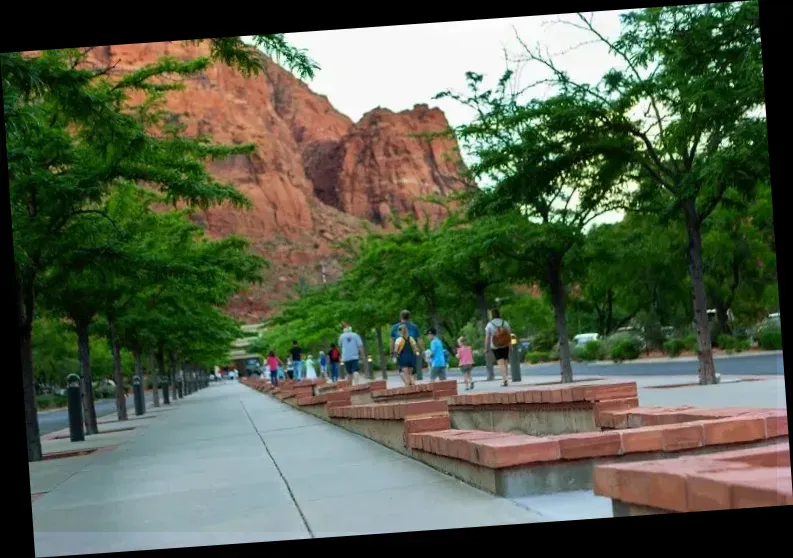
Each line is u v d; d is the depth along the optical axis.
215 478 8.68
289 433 13.59
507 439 6.13
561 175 18.20
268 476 8.34
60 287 16.50
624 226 38.44
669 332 46.03
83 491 8.94
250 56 9.74
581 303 59.16
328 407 14.62
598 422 7.73
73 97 11.23
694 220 17.36
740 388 14.58
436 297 41.38
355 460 8.79
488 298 41.94
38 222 13.67
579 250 23.45
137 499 7.81
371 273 44.16
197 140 17.56
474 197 24.73
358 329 56.97
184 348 53.59
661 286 43.25
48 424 35.62
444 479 6.73
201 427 18.16
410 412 8.80
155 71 16.78
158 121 17.56
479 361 60.59
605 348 45.91
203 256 21.78
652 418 6.76
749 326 41.50
